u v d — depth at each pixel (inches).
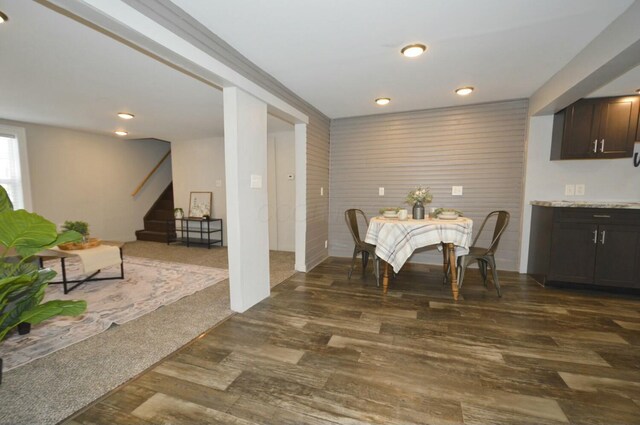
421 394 61.2
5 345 78.4
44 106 140.9
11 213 55.7
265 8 69.4
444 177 156.6
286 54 93.0
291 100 127.4
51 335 84.1
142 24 59.4
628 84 107.2
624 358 73.7
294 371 68.9
